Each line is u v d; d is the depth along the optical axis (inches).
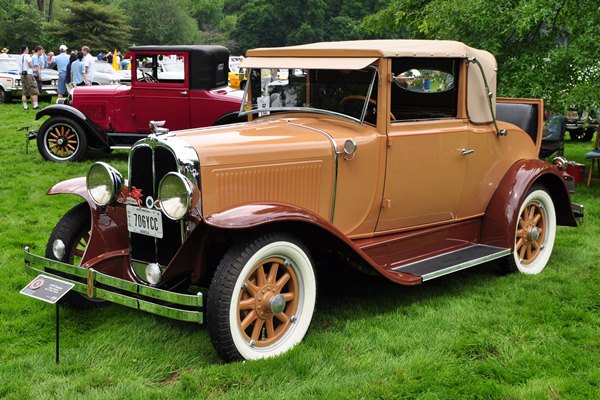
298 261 149.0
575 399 129.6
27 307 178.1
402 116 180.5
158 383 138.4
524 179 203.0
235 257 138.6
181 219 144.7
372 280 200.5
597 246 238.4
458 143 189.2
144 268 158.7
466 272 211.3
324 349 151.1
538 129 230.8
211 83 391.9
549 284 196.4
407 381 136.5
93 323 169.6
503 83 347.6
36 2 2984.7
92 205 163.9
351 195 169.6
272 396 129.7
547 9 318.7
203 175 143.6
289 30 2554.1
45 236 249.4
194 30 2812.5
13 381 137.2
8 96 774.5
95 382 136.8
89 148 414.0
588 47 322.0
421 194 183.9
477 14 343.6
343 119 175.3
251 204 144.3
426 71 181.0
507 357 148.1
